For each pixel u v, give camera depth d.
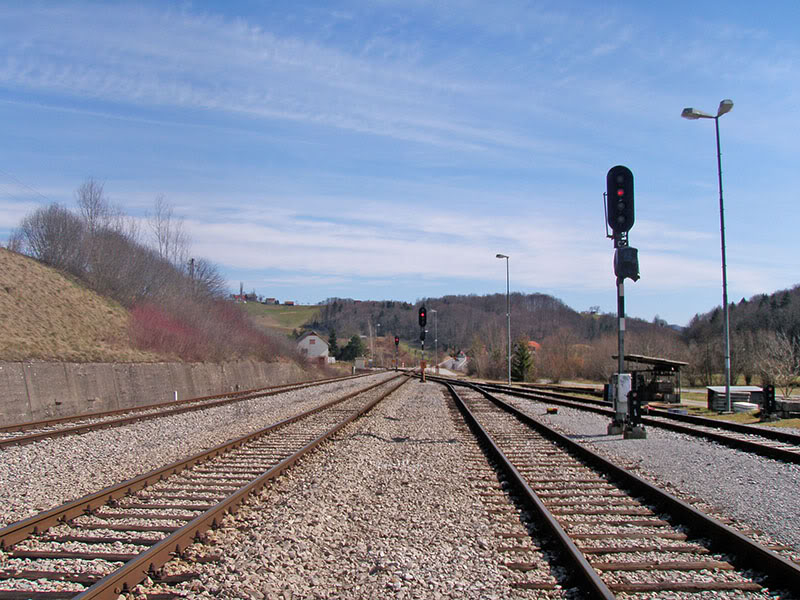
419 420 19.67
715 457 12.38
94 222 43.47
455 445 14.08
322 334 177.00
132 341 33.97
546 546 6.64
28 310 28.53
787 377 40.19
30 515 7.73
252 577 5.53
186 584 5.36
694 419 19.17
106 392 26.45
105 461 11.63
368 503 8.47
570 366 81.50
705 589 5.47
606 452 13.23
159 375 31.72
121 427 16.67
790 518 7.72
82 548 6.31
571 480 10.22
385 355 168.75
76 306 33.28
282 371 56.69
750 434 16.22
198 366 37.50
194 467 10.94
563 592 5.46
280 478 9.91
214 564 5.89
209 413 20.81
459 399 27.39
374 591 5.39
